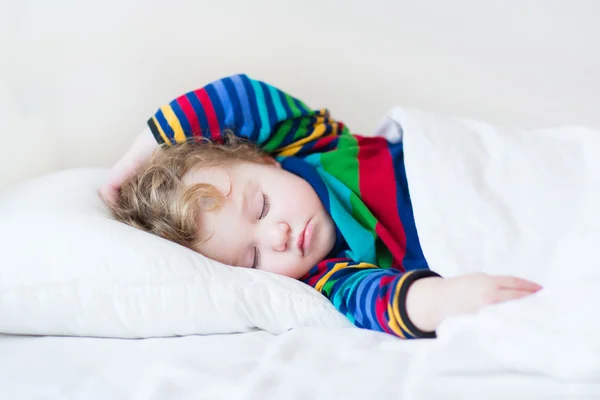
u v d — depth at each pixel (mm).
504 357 611
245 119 1162
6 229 888
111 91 1434
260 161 1123
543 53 1453
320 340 769
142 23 1404
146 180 1082
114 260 854
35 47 1348
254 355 754
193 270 863
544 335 597
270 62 1459
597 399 557
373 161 1115
